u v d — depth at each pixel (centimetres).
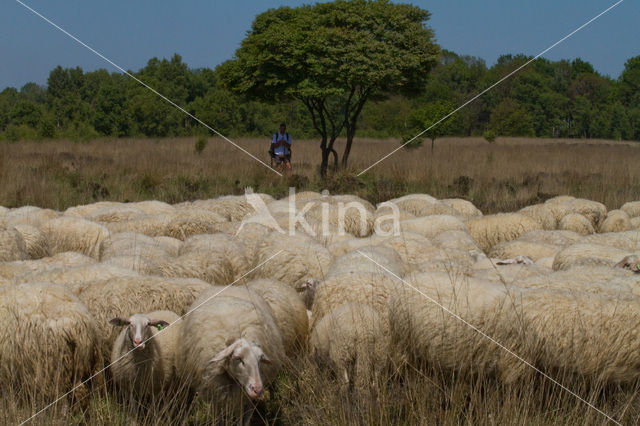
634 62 16275
